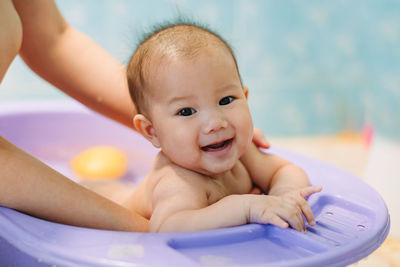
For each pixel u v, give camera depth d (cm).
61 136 140
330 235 62
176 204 72
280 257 56
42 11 99
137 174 128
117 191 113
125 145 133
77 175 128
